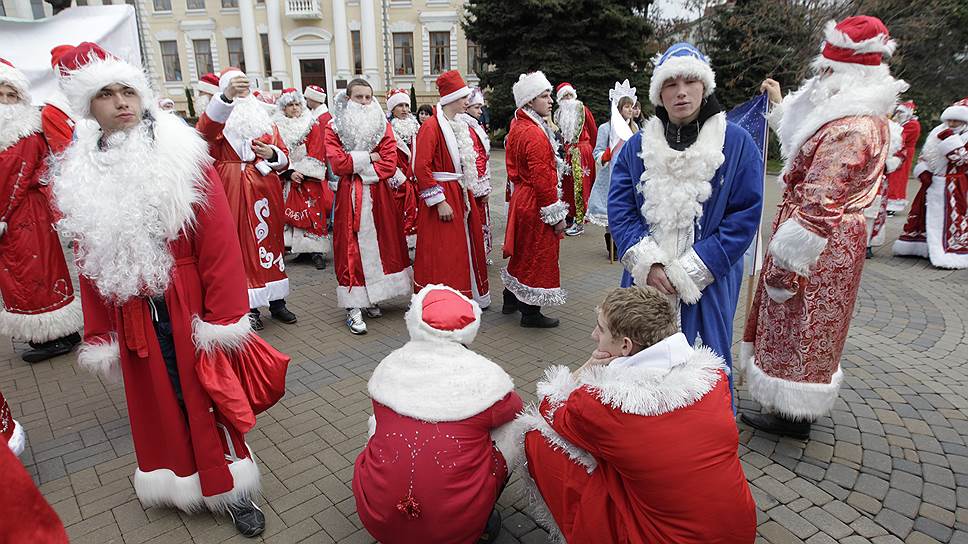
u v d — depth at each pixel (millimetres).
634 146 2617
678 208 2398
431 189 4352
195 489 2328
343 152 4445
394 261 4777
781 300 2682
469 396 2025
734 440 1800
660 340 1854
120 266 2006
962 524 2408
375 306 4945
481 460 2045
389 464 1983
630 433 1741
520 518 2488
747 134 2420
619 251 2611
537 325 4699
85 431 3199
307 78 35906
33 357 4113
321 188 6609
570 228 8391
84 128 2150
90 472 2814
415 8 33938
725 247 2377
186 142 2100
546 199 4262
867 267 6512
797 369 2791
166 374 2195
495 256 7172
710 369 1861
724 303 2525
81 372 3963
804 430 3004
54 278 4031
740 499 1779
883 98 2418
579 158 6883
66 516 2492
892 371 3834
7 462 1027
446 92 4402
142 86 2078
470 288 4707
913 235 6758
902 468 2789
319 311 5215
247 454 2404
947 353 4137
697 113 2439
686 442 1723
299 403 3473
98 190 2002
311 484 2701
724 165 2395
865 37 2418
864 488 2639
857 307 5152
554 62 19766
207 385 2168
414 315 2188
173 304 2123
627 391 1749
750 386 3027
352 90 4441
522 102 4438
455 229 4512
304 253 6840
